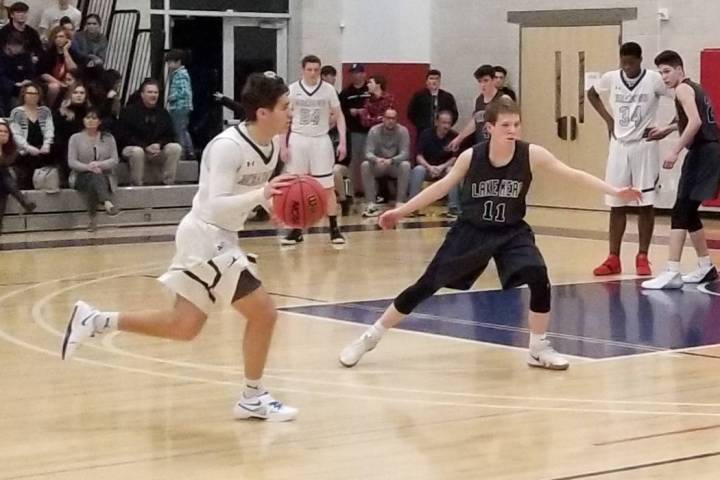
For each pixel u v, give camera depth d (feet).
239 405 25.90
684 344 34.12
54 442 24.13
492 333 35.94
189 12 75.97
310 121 56.85
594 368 31.04
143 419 25.95
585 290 43.88
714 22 69.62
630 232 63.00
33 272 49.01
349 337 35.27
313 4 79.46
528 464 22.30
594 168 75.82
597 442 23.85
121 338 35.22
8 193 60.23
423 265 50.78
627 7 73.20
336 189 70.90
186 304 25.53
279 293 43.42
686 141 43.32
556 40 77.00
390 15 81.82
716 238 60.64
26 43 65.98
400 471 21.93
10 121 62.75
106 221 65.62
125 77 71.82
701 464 22.22
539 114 78.33
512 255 30.63
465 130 71.00
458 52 81.92
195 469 22.17
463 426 25.21
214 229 24.89
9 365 31.58
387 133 72.08
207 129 77.00
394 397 27.94
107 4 73.61
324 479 21.48
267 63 79.61
